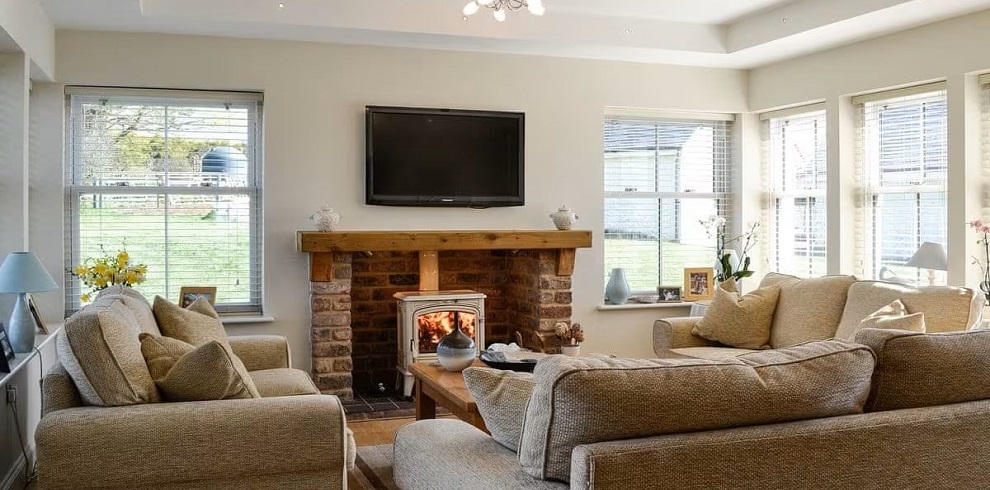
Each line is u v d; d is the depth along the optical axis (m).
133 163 5.79
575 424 1.96
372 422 5.24
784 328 5.07
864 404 2.29
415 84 6.16
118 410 2.80
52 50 5.40
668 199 7.07
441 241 5.81
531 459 2.09
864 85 5.91
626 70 6.68
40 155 5.50
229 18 5.26
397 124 6.07
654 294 7.04
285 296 5.93
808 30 5.60
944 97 5.52
